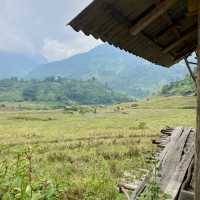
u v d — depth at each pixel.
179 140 13.01
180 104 139.25
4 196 3.33
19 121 86.94
